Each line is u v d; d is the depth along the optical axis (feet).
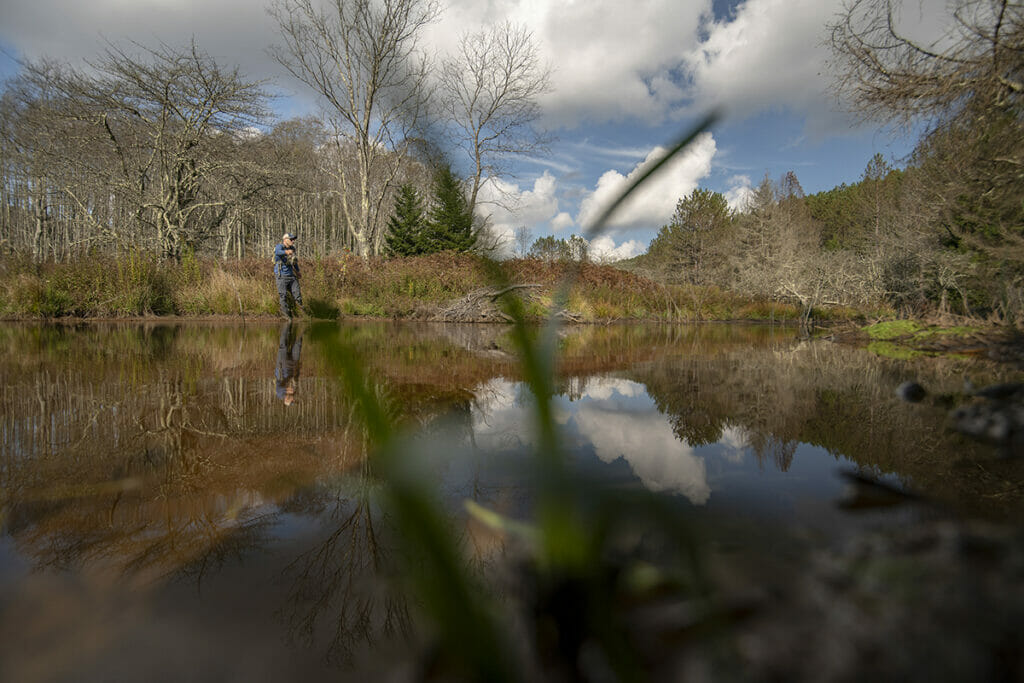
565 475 1.85
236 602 2.55
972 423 6.47
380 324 34.94
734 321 55.36
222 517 3.74
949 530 2.47
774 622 1.77
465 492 3.97
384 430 1.18
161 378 10.53
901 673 1.47
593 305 46.91
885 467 4.52
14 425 6.61
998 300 23.52
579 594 1.85
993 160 19.69
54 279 30.86
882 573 2.04
